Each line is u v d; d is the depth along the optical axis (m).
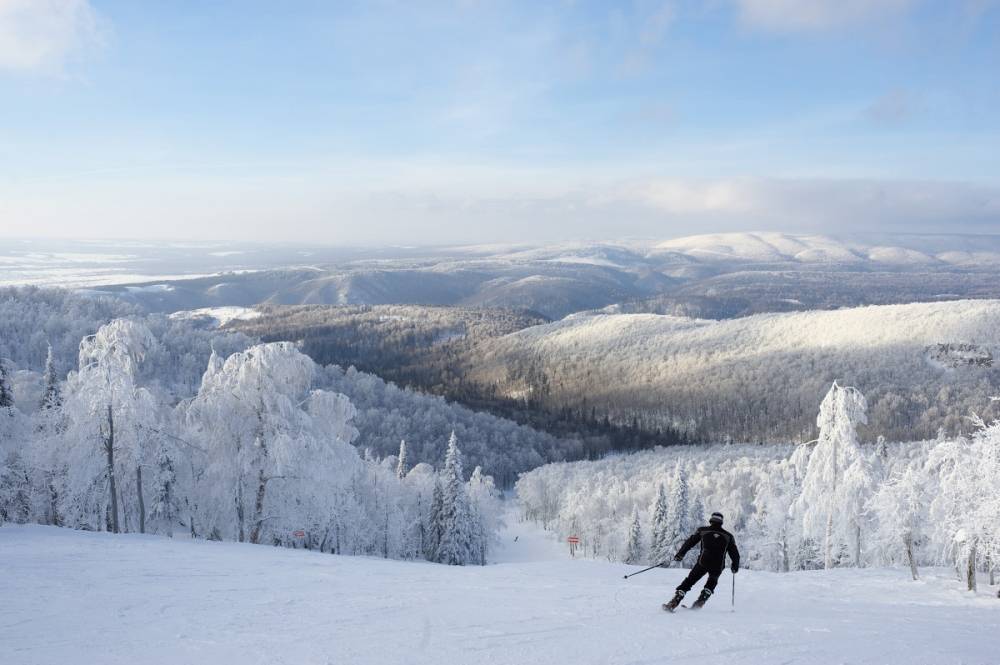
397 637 8.55
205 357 167.50
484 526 69.94
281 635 8.67
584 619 9.88
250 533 31.11
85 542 20.03
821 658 7.29
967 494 23.42
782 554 58.84
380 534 54.12
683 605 11.52
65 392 31.50
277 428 30.88
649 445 188.50
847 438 35.16
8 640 8.33
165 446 32.84
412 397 176.75
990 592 21.03
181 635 8.66
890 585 21.75
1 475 30.17
